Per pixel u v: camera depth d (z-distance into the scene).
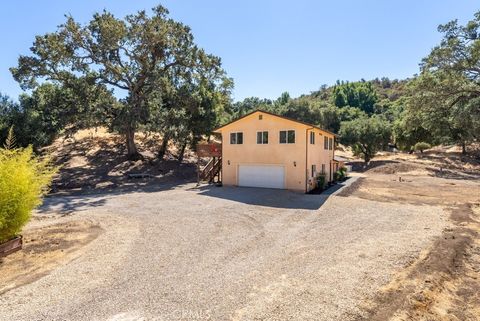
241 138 20.75
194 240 8.76
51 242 8.59
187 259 7.20
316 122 55.03
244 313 4.75
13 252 7.69
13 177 7.59
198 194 17.69
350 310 4.80
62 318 4.65
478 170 33.12
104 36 24.80
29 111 26.34
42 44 24.73
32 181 8.40
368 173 32.16
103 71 27.80
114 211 13.20
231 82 32.91
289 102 56.47
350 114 70.00
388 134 37.34
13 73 24.75
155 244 8.38
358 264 6.71
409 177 27.28
